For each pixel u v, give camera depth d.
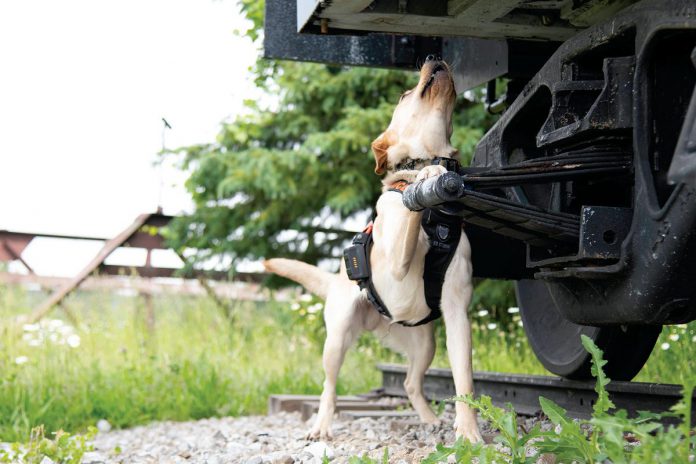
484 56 4.35
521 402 4.65
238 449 4.05
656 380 5.13
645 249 2.62
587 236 2.74
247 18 9.80
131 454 4.44
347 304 4.16
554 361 4.21
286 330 9.46
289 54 4.56
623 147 2.86
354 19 3.58
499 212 2.90
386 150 3.86
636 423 2.31
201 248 10.32
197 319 9.34
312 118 9.95
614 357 4.00
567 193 3.11
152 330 9.20
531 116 3.61
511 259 4.14
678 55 2.60
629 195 2.93
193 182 9.84
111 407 6.05
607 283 2.86
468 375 3.51
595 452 2.30
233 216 10.13
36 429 4.18
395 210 3.63
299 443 3.95
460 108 9.66
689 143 2.13
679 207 2.45
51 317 10.13
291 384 7.03
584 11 3.33
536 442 2.43
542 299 4.50
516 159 3.75
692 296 2.64
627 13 2.66
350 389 7.16
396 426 4.37
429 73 3.78
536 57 4.13
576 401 4.14
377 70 9.49
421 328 4.42
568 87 2.89
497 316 9.28
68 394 6.16
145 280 10.85
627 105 2.69
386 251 3.64
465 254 3.68
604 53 2.91
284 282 10.23
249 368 7.45
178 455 4.16
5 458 3.78
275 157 9.27
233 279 10.92
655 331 3.92
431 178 2.89
